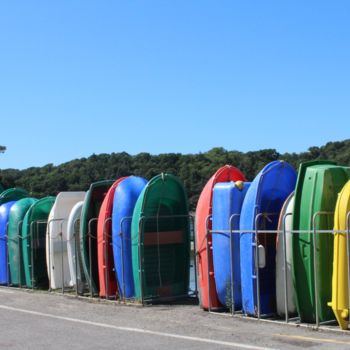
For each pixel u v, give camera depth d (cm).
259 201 953
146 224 1184
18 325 972
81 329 917
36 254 1477
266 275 970
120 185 1238
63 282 1370
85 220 1297
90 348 778
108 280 1242
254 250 945
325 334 802
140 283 1162
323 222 877
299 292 891
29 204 1533
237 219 1008
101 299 1241
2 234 1549
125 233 1198
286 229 919
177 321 959
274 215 974
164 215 1213
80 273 1332
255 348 730
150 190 1173
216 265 1021
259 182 952
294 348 721
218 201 1023
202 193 1076
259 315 936
